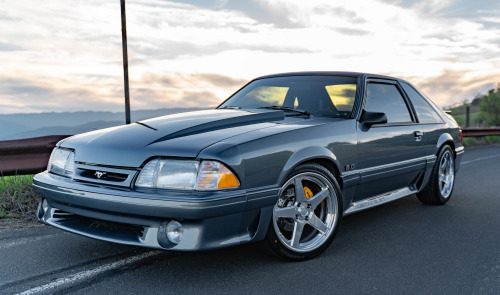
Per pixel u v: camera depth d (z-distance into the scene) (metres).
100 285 2.33
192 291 2.28
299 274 2.55
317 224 2.85
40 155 4.61
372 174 3.32
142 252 2.86
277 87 3.71
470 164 8.00
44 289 2.27
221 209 2.23
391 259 2.85
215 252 2.88
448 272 2.63
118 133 2.68
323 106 3.36
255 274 2.53
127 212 2.25
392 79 3.97
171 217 2.18
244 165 2.37
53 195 2.55
